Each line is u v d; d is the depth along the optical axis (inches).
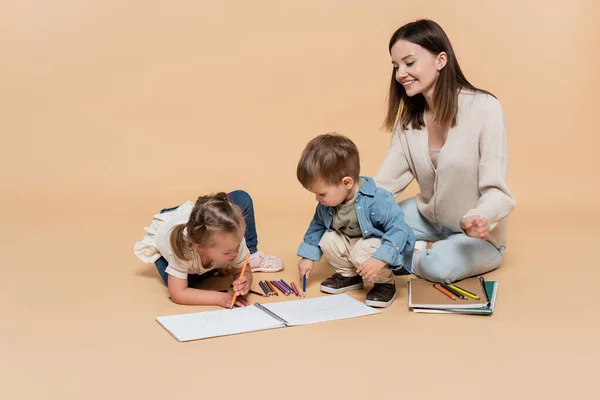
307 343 74.3
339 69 143.4
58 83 147.5
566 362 69.5
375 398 62.6
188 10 144.3
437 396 62.9
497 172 88.6
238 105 145.6
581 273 97.1
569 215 126.1
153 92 146.6
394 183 100.8
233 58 144.9
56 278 95.8
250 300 87.8
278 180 141.9
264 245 112.3
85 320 81.0
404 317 81.7
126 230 120.7
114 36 146.0
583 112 140.0
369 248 87.3
